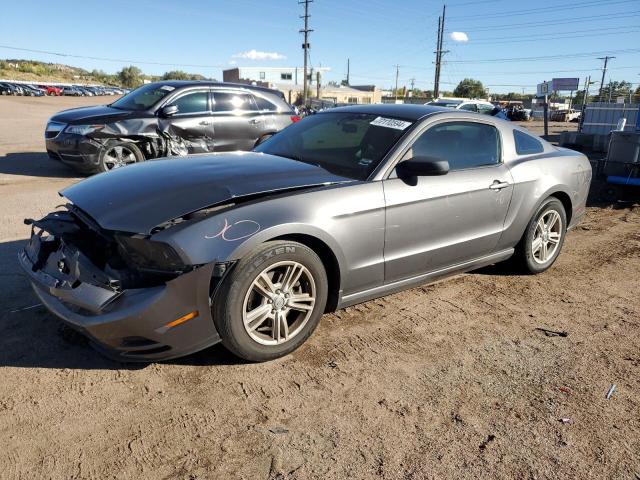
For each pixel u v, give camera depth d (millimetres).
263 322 3107
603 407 2855
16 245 5070
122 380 2920
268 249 2930
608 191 8609
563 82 25734
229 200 2965
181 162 3699
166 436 2490
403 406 2795
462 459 2420
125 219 2850
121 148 8695
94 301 2723
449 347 3459
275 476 2266
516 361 3311
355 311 3943
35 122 21281
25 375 2924
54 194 7582
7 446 2377
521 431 2633
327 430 2580
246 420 2627
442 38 55500
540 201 4559
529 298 4336
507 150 4445
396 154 3617
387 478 2283
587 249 5789
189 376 2986
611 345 3570
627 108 14453
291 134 4387
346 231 3270
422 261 3803
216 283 2830
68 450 2371
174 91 8836
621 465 2422
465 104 19656
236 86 9477
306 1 55562
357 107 4418
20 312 3633
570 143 14320
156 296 2689
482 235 4168
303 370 3098
